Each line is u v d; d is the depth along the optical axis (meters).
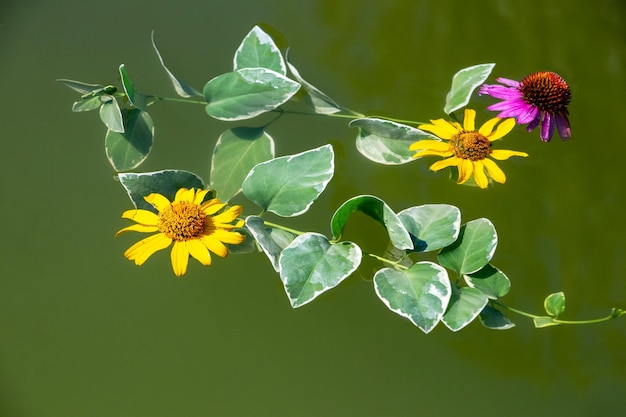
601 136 2.06
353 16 2.09
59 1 2.07
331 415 1.95
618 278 2.01
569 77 2.09
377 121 2.00
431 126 2.01
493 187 2.04
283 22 2.08
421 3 2.11
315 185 1.97
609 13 2.12
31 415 1.94
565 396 1.97
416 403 1.96
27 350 1.96
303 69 2.06
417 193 2.03
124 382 1.96
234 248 1.98
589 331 1.99
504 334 1.99
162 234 1.96
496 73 2.08
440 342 1.98
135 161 2.00
